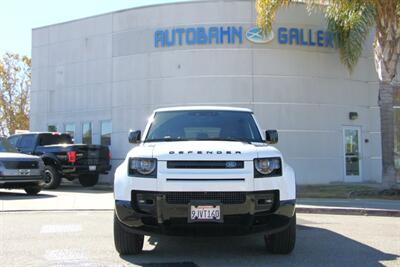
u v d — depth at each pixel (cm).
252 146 716
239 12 2073
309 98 2106
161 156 675
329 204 1384
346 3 1642
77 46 2430
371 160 2225
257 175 674
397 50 1647
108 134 2292
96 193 1789
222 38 2070
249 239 868
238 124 839
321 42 2125
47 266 670
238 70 2062
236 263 688
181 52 2102
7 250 774
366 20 1927
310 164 2094
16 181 1588
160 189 663
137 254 745
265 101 2066
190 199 661
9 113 4903
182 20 2111
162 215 664
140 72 2188
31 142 2045
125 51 2239
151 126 844
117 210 688
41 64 2578
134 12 2219
